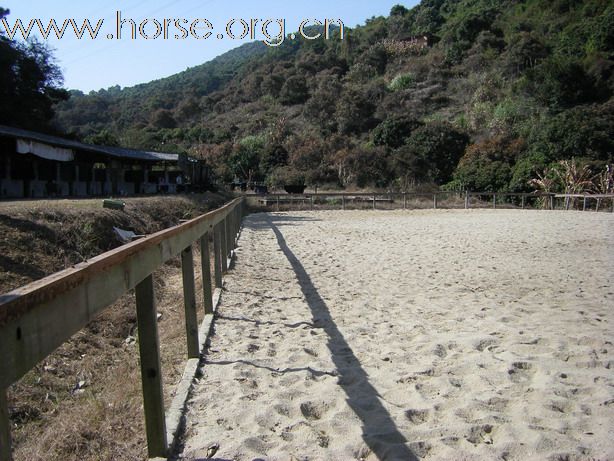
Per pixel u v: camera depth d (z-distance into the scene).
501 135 37.09
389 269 7.80
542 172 29.14
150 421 2.35
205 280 4.87
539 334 4.19
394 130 41.50
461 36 65.44
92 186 19.50
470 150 35.12
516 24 63.00
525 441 2.41
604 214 20.72
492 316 4.90
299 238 12.05
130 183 22.84
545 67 44.56
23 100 25.58
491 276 7.18
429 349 3.83
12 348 1.28
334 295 5.98
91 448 2.54
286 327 4.61
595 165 28.33
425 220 17.69
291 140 43.34
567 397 2.93
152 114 71.81
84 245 6.93
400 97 53.56
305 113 54.53
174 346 4.09
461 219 18.08
